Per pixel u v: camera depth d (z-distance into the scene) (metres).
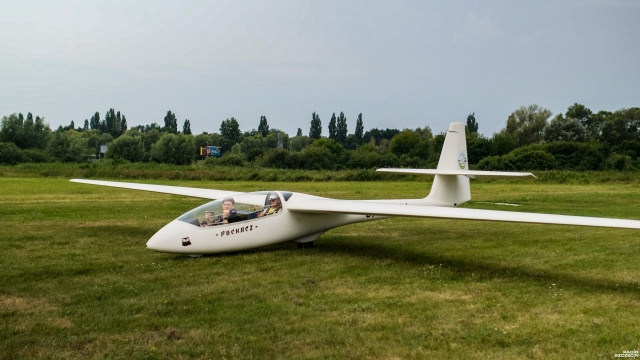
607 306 6.61
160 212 15.93
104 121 127.38
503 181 37.34
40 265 8.55
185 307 6.40
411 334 5.56
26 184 26.73
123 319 5.95
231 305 6.50
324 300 6.74
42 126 65.62
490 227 13.55
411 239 11.62
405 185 29.83
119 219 14.33
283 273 8.16
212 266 8.59
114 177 33.38
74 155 54.56
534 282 7.77
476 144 58.75
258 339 5.40
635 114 72.31
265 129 124.12
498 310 6.41
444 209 8.94
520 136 70.94
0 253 9.51
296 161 48.81
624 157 50.62
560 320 6.06
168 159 58.12
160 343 5.27
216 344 5.26
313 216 10.37
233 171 37.09
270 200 9.83
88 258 9.12
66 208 16.72
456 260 9.30
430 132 83.25
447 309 6.42
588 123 74.19
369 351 5.12
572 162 50.06
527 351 5.15
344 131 112.81
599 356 5.05
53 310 6.25
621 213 16.56
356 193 23.78
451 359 4.95
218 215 9.23
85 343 5.27
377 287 7.40
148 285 7.37
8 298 6.72
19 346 5.18
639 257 9.61
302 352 5.09
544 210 17.42
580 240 11.42
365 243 11.06
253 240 9.55
